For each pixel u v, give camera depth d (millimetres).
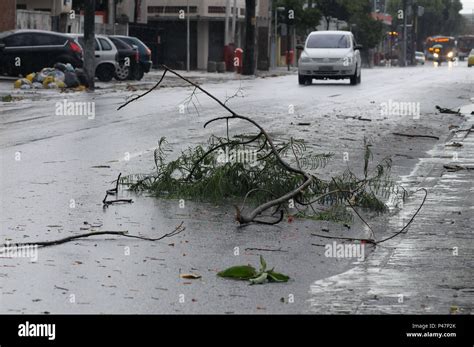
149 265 9133
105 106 27234
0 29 48688
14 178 13992
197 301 7961
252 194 12766
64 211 11625
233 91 36031
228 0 72438
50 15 54281
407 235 10984
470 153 19000
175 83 43875
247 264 9297
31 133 19984
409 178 15602
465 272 9180
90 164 15516
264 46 80125
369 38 105375
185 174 13766
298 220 11688
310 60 42719
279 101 30344
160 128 21094
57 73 36812
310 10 80438
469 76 55469
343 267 9312
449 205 13047
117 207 12055
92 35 35688
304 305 7918
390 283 8711
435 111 28453
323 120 24234
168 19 75750
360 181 13094
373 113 26938
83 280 8484
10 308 7609
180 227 10969
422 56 136000
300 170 12758
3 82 39438
